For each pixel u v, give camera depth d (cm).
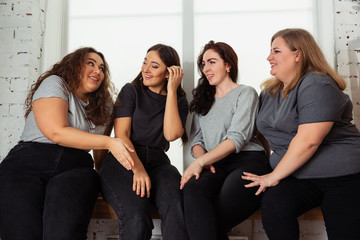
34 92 148
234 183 136
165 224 131
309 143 121
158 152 162
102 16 216
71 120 143
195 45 207
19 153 132
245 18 207
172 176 145
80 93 153
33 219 121
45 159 132
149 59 168
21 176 126
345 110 131
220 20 208
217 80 168
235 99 163
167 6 213
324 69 135
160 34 211
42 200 126
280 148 142
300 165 124
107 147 133
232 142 148
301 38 139
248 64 204
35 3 205
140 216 125
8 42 202
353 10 191
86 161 147
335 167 122
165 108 166
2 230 119
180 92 184
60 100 135
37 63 207
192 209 128
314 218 141
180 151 203
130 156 129
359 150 124
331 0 197
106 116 156
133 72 211
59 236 116
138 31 213
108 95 162
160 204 134
